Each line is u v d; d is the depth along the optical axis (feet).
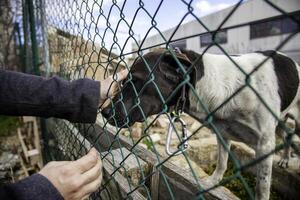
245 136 8.20
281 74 8.51
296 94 9.21
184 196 4.12
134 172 5.06
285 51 18.06
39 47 15.70
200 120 7.97
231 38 32.12
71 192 2.98
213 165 13.25
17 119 19.89
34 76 4.47
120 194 4.58
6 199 2.78
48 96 4.19
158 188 4.79
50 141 13.64
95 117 4.28
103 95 4.49
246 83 1.76
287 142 1.53
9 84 4.25
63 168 3.03
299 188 9.86
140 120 6.26
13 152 18.01
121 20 3.74
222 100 7.49
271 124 7.79
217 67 7.63
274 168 10.95
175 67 6.25
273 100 7.94
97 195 5.36
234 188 10.76
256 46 28.27
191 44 27.30
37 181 2.89
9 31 27.53
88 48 6.83
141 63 6.49
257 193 7.93
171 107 6.51
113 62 5.16
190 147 12.87
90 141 6.59
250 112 7.66
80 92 4.20
